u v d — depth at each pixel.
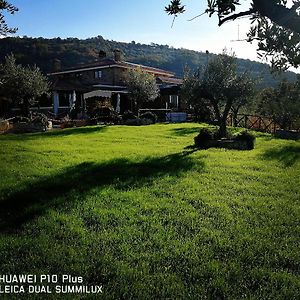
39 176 9.47
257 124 26.67
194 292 3.80
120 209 6.62
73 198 7.34
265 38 2.89
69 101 41.19
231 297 3.67
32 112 37.16
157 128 25.50
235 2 2.76
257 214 6.41
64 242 5.12
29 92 33.50
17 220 6.08
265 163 11.50
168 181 8.87
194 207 6.78
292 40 2.74
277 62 2.92
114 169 10.34
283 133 20.53
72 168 10.49
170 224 5.81
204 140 15.82
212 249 4.86
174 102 43.94
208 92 16.86
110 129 24.48
